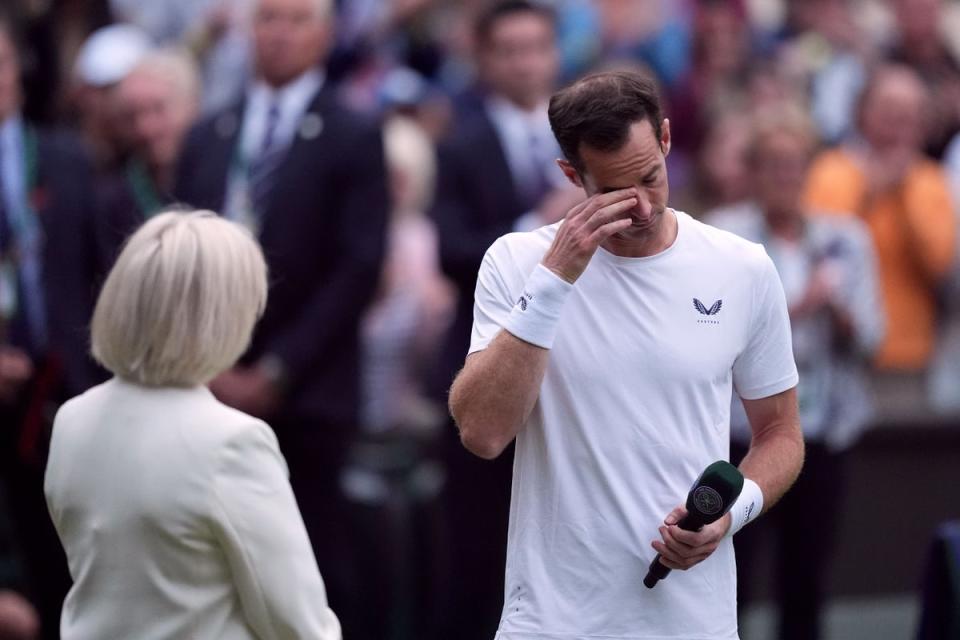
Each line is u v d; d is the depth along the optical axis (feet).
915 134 82.84
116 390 38.47
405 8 98.32
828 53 102.47
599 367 37.63
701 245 38.47
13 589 63.05
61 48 89.20
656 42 97.91
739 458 63.26
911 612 83.66
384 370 77.87
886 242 82.74
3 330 63.77
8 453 63.16
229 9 93.76
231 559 36.81
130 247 38.34
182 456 36.91
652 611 37.55
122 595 37.04
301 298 65.72
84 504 37.60
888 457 83.97
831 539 67.41
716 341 37.99
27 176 65.10
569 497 37.78
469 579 67.31
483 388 36.86
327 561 66.33
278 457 37.99
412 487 75.66
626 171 35.94
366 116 66.85
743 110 95.81
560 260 36.42
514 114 68.95
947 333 84.74
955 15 115.34
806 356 65.77
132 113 71.46
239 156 66.59
